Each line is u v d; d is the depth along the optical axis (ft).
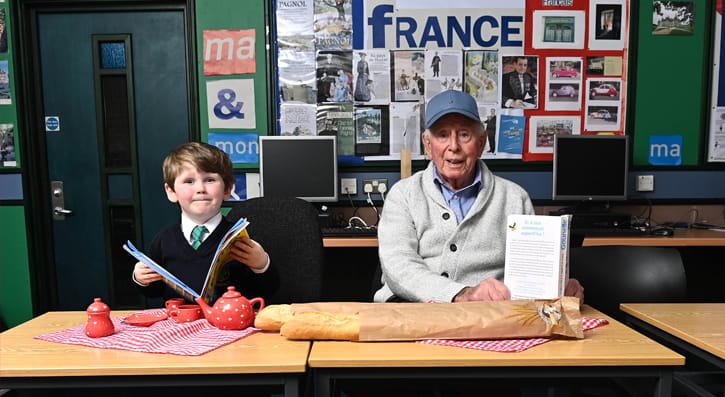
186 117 9.01
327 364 2.83
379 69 8.69
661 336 3.77
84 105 9.00
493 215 4.83
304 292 4.87
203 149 3.98
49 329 3.50
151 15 8.83
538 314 3.19
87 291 9.29
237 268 4.19
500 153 8.86
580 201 8.59
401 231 4.82
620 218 7.91
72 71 8.95
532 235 3.56
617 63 8.74
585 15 8.64
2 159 8.91
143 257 3.48
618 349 3.01
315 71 8.69
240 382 2.80
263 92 8.73
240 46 8.64
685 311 4.06
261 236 4.98
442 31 8.64
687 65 8.80
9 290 9.08
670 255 4.96
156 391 3.85
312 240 4.97
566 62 8.73
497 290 3.63
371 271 8.93
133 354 2.91
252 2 8.57
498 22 8.63
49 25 8.86
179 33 8.86
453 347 3.04
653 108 8.84
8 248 9.02
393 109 8.76
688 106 8.87
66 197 9.15
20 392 3.43
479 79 8.73
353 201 8.89
